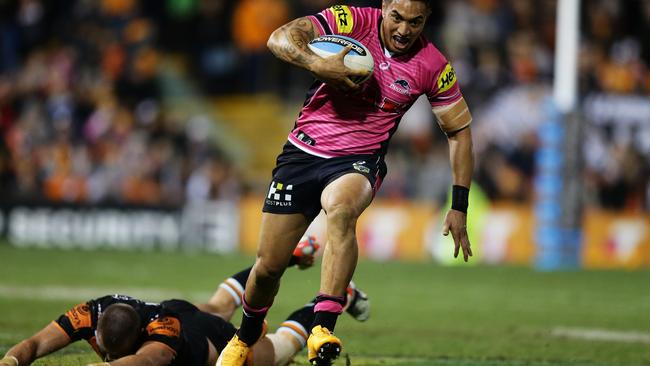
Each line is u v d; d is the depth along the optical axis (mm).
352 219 17359
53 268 50156
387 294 42031
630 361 24406
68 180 70938
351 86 17281
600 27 73812
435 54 18656
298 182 18062
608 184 67250
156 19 79625
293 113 77188
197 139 72750
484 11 72875
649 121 69188
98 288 40969
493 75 69625
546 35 72938
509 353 25500
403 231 64250
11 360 17328
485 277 51094
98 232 68938
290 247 18203
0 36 78312
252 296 18453
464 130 19281
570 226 56156
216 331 19422
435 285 46531
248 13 77125
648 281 50188
